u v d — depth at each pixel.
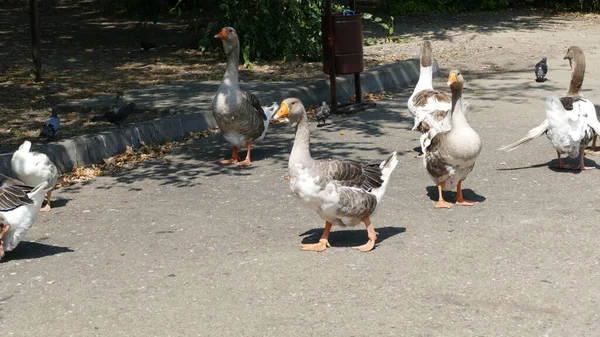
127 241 7.04
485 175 8.10
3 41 13.65
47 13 16.66
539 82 11.46
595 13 18.72
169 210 7.54
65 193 7.95
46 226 7.32
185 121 9.40
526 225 7.10
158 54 12.84
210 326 5.56
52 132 8.66
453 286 6.13
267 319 5.63
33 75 11.14
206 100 10.12
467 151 7.23
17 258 6.84
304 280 6.32
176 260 6.75
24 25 15.17
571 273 6.35
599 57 13.16
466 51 13.74
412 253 6.73
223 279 6.41
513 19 17.55
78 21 15.60
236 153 8.59
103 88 10.80
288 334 5.39
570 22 17.11
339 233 7.08
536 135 8.12
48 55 12.63
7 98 10.35
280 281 6.32
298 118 6.66
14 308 5.99
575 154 8.06
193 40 13.62
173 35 14.19
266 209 7.52
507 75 12.03
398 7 18.52
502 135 9.16
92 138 8.60
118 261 6.76
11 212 6.68
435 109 8.38
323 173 6.65
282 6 12.34
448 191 7.79
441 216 7.30
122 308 5.91
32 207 6.74
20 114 9.76
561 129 7.97
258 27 12.52
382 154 8.72
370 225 6.81
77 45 13.38
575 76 8.43
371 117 10.05
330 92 10.50
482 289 6.07
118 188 8.03
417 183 7.97
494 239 6.90
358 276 6.38
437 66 12.26
